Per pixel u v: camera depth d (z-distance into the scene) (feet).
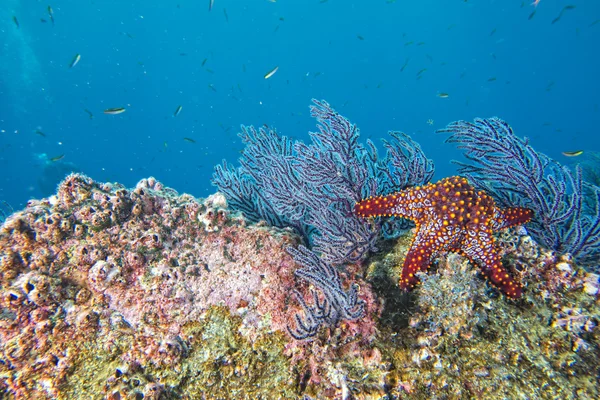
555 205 1.68
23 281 1.52
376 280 1.67
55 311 1.52
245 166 2.58
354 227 1.83
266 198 2.40
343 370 1.38
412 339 1.44
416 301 1.52
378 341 1.44
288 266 1.66
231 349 1.50
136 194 1.75
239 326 1.55
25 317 1.50
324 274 1.55
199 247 1.73
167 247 1.71
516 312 1.43
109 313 1.55
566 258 1.52
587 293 1.46
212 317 1.57
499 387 1.28
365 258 1.81
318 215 1.83
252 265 1.67
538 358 1.33
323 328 1.48
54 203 1.72
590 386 1.26
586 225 1.74
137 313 1.56
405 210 1.50
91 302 1.56
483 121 1.86
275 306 1.58
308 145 1.94
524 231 1.57
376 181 1.87
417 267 1.42
